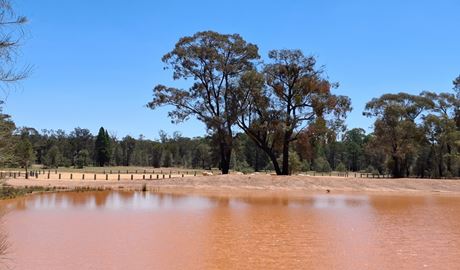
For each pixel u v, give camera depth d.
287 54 53.81
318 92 53.34
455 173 73.94
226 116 53.34
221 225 21.91
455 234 19.88
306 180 50.78
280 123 52.66
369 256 15.25
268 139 57.69
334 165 125.75
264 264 14.02
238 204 32.50
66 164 115.00
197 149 122.12
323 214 26.92
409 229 21.27
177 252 15.58
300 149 54.56
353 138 126.75
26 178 54.75
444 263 14.32
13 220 22.50
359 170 123.94
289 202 34.78
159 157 126.25
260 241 17.80
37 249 15.68
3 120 10.91
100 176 65.94
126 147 137.12
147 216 24.78
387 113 66.19
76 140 139.25
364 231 20.56
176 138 148.38
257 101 54.03
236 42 55.31
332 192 46.47
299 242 17.67
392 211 28.98
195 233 19.50
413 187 51.00
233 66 54.72
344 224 22.77
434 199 39.41
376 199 38.59
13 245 16.30
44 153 127.56
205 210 28.20
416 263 14.30
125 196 37.66
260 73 53.03
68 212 25.98
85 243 16.88
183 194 41.12
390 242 17.83
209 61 54.75
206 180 50.00
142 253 15.34
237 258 14.79
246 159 115.06
